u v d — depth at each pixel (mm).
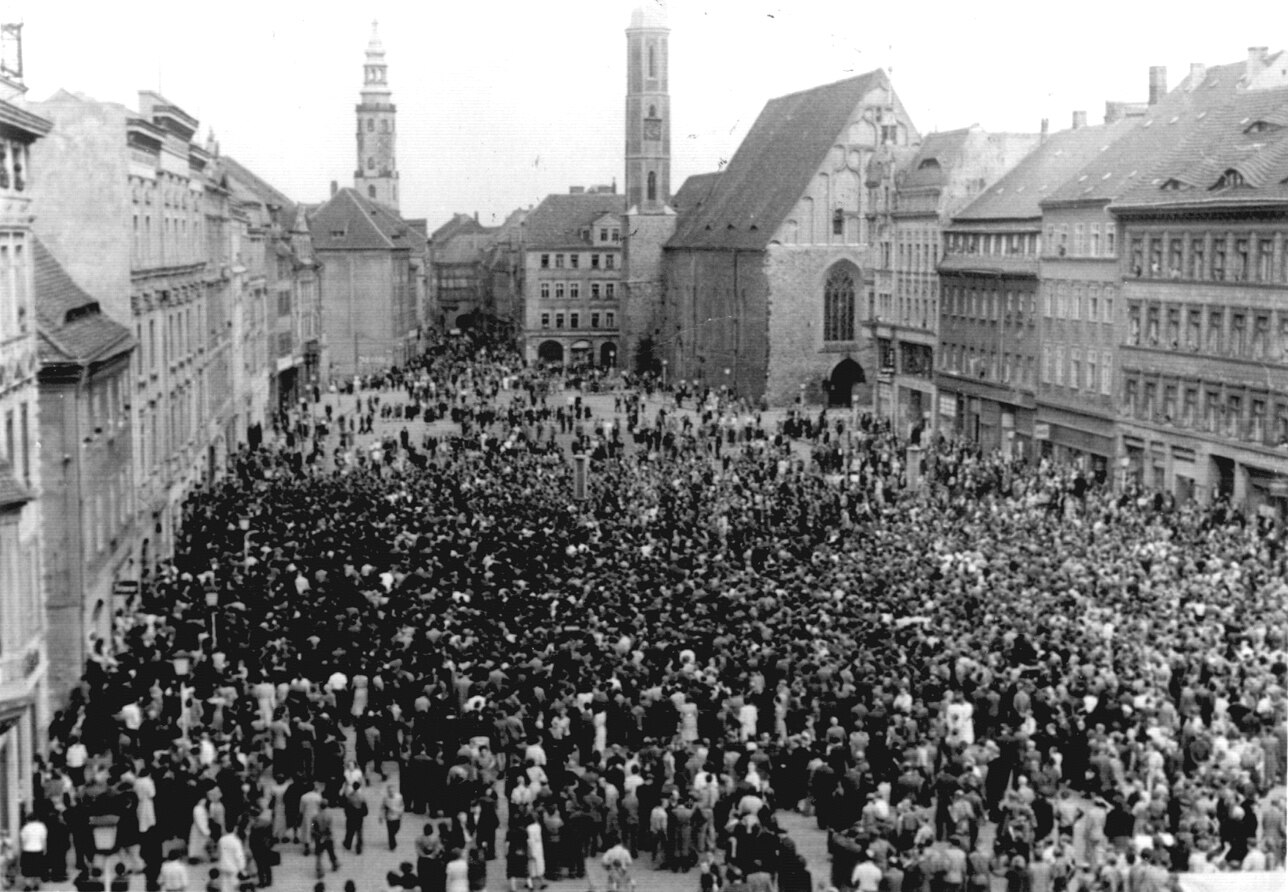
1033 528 71312
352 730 46531
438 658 46781
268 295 138500
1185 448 91000
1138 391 96500
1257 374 84188
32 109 62781
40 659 47688
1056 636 48188
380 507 77312
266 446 109375
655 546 67625
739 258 165375
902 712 41406
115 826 36906
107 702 43531
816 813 39781
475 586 57812
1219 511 77500
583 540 69812
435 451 109375
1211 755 38688
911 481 93062
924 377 135750
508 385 167625
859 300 159000
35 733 46656
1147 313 95562
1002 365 118062
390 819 38594
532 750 38719
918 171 138250
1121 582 56594
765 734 42219
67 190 68062
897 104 156875
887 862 32719
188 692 45219
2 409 45469
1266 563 62344
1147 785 36031
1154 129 106500
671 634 49719
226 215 105812
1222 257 87562
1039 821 36688
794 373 158250
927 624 50625
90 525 56812
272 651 48281
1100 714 41156
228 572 60625
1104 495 84750
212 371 97375
